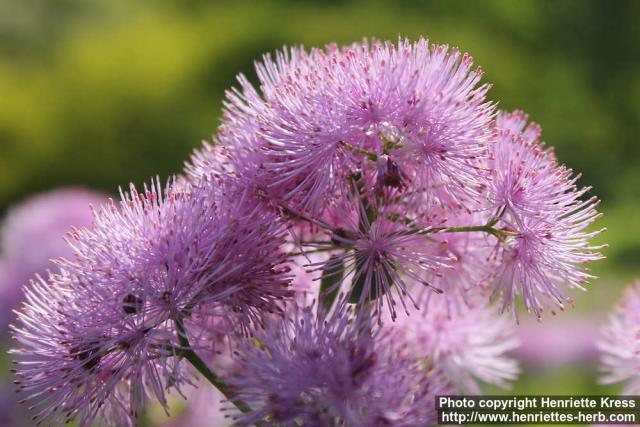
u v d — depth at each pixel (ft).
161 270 0.79
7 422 1.15
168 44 4.24
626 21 5.03
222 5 4.70
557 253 0.81
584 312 1.92
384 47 0.80
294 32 4.36
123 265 0.79
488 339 0.87
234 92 0.83
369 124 0.79
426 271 0.80
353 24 4.58
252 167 0.80
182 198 0.81
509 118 0.85
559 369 1.62
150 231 0.80
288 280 0.80
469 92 0.79
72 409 0.79
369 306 0.79
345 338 0.78
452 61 0.79
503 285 0.82
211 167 0.82
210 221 0.80
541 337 1.64
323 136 0.79
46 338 0.80
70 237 0.82
